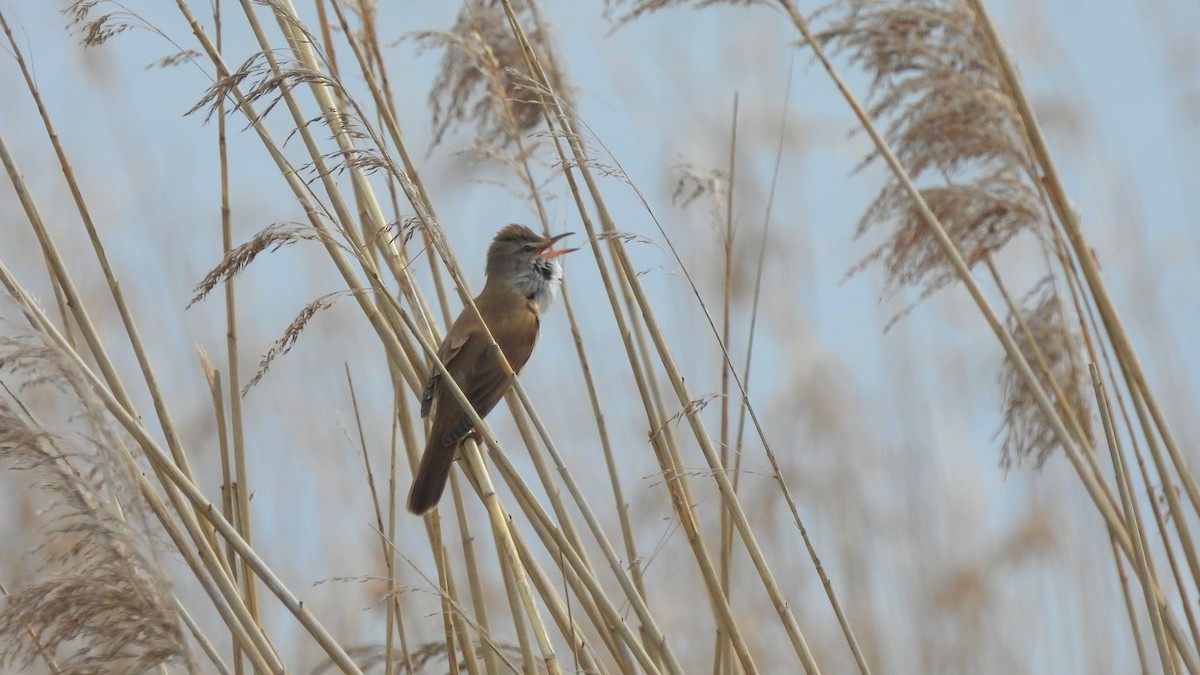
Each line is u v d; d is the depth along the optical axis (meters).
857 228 9.89
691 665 12.99
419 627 12.66
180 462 7.91
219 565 7.46
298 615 7.20
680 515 7.98
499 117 10.02
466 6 10.21
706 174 10.14
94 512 6.53
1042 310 9.85
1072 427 9.06
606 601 7.57
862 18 9.65
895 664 13.79
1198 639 8.13
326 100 8.25
